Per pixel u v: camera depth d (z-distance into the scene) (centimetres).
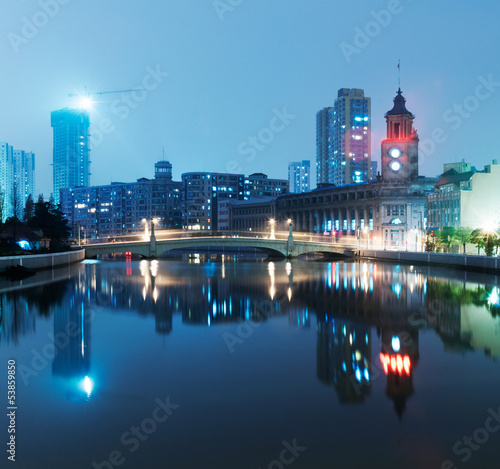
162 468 1677
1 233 11269
